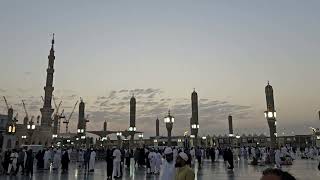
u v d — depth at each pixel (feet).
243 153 183.01
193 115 165.58
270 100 106.42
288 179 7.82
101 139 242.78
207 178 70.54
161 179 26.50
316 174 77.77
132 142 162.40
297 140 271.28
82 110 204.33
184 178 22.09
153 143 262.06
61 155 106.01
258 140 272.51
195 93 169.27
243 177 72.33
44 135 254.27
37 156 103.86
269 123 104.42
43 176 78.84
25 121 285.02
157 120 295.48
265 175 8.15
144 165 114.32
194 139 162.40
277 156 102.27
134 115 165.37
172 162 26.63
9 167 83.56
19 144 223.71
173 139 270.26
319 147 219.61
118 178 74.02
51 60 270.46
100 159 166.91
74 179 71.92
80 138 199.41
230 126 263.29
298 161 141.79
